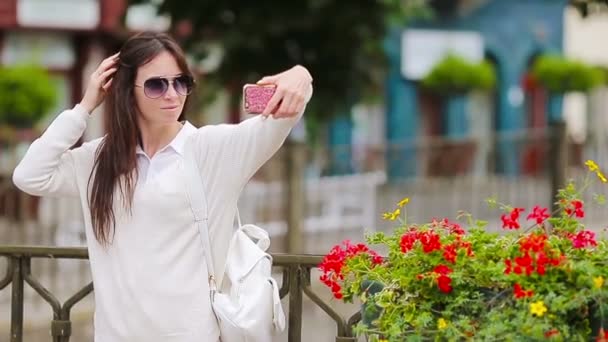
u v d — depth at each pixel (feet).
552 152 79.00
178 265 20.88
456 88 122.21
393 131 128.06
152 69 21.02
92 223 21.20
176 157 21.18
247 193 71.51
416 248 20.11
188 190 20.98
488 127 135.74
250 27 62.69
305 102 20.66
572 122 141.38
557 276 18.98
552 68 127.13
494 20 135.33
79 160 21.76
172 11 64.39
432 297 19.81
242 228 21.89
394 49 127.54
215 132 21.29
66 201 65.41
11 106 92.38
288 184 69.82
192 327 20.80
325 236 76.84
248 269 21.18
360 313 24.06
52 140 21.49
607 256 19.67
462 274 19.48
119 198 20.95
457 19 132.16
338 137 122.83
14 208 66.13
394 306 19.93
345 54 65.72
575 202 20.54
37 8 103.86
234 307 20.94
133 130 21.13
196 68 65.57
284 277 24.44
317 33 64.80
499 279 19.15
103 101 22.12
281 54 65.10
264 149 21.03
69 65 106.22
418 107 130.31
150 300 20.75
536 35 139.13
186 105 22.17
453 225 21.15
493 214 82.89
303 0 62.75
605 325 18.83
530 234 20.12
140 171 21.16
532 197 82.53
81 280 62.69
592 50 143.13
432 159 87.45
